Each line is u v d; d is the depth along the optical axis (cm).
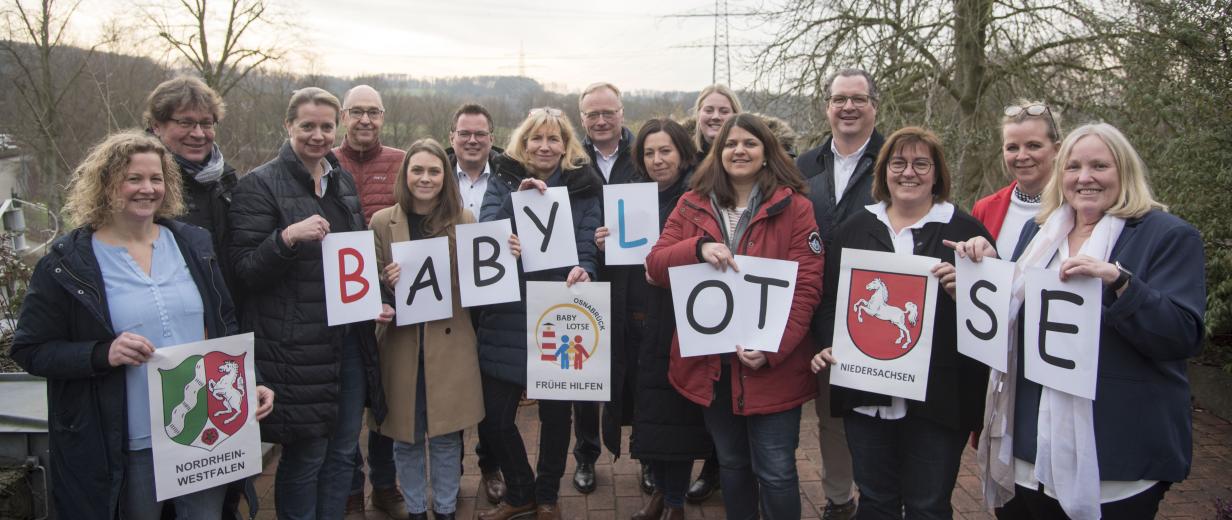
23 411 342
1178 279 217
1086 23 855
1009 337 249
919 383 261
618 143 422
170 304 247
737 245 298
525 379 342
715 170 304
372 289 305
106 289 238
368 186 470
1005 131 323
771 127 405
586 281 339
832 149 359
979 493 402
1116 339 225
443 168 336
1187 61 535
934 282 262
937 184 279
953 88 974
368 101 460
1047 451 236
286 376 292
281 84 2209
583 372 338
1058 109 903
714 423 303
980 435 275
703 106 404
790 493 289
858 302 274
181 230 258
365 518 379
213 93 295
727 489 304
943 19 924
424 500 348
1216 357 554
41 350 233
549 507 364
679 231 312
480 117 440
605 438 394
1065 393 231
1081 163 233
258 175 299
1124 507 228
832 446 352
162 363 242
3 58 1988
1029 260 249
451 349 338
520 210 347
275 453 454
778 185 295
